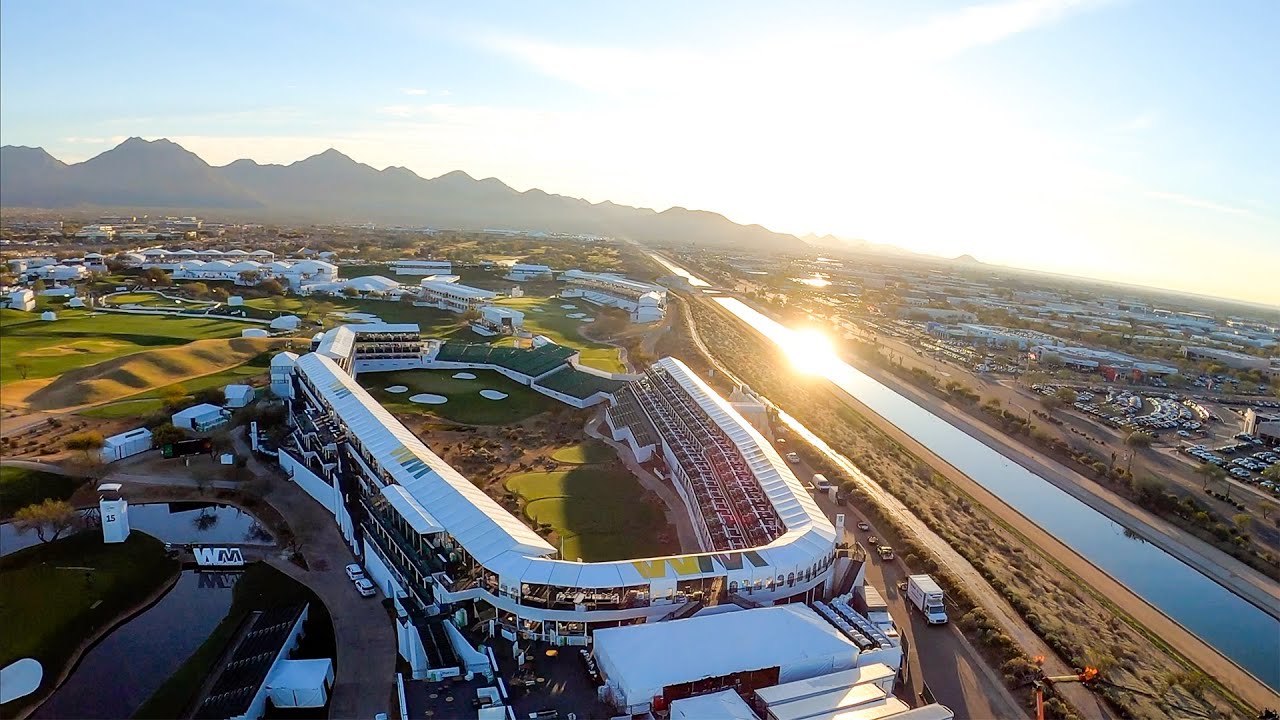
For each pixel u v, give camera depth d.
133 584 77.19
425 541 72.50
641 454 118.38
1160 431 164.38
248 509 95.38
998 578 87.75
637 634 62.34
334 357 135.12
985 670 69.88
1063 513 120.56
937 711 56.31
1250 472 138.25
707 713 54.16
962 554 94.31
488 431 128.88
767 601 71.75
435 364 169.75
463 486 81.75
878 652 66.00
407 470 83.25
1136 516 118.38
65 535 85.44
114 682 64.00
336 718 58.94
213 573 81.62
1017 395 193.00
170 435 111.69
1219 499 124.25
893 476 124.38
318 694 60.00
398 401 142.50
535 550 69.69
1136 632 82.06
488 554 68.38
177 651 68.50
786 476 93.50
